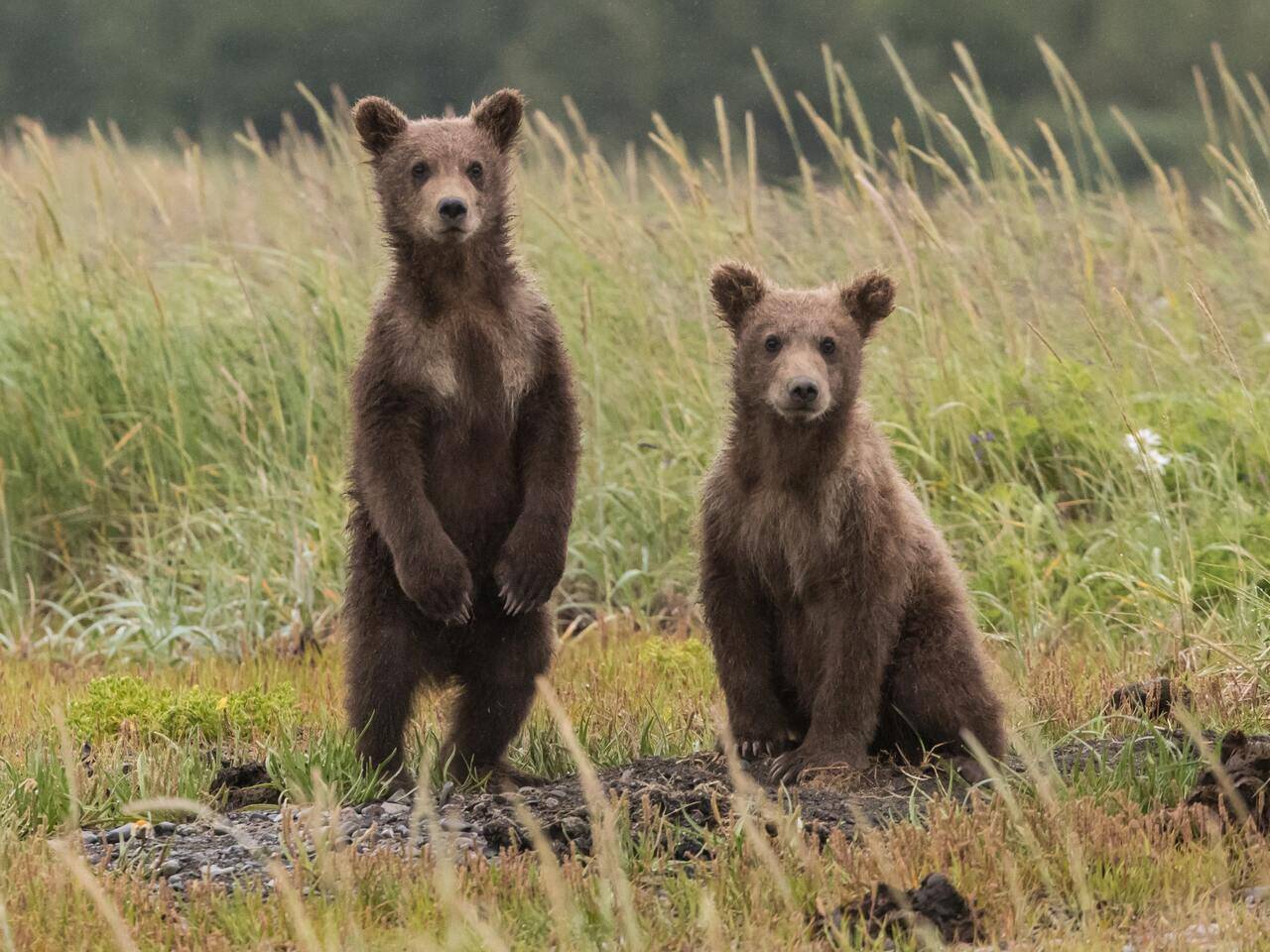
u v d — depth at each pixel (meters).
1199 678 10.84
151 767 9.71
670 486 15.44
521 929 7.34
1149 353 13.99
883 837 8.08
